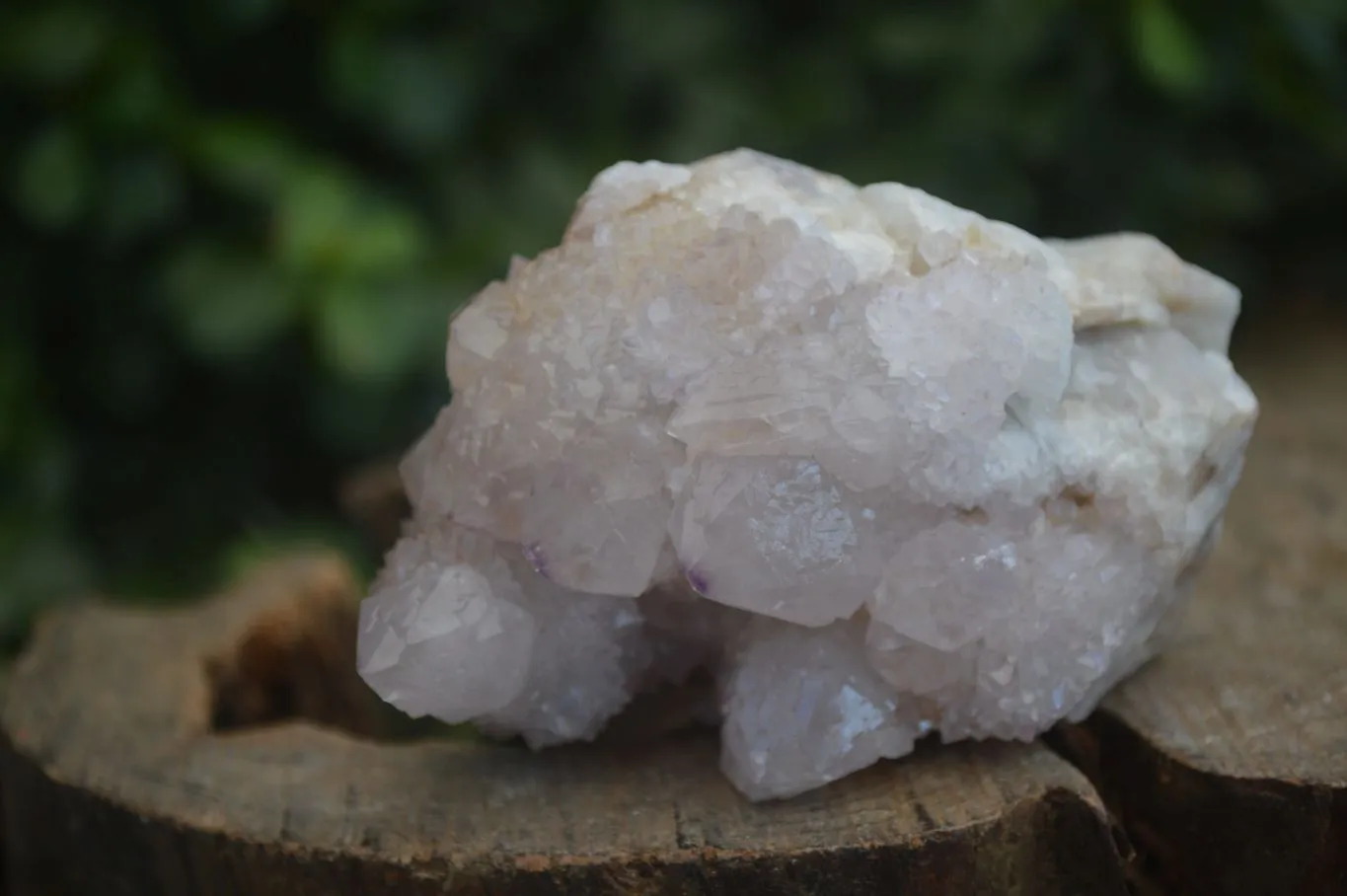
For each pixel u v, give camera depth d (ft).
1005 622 1.26
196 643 1.51
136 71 1.89
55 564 1.95
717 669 1.34
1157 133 2.18
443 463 1.30
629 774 1.31
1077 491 1.29
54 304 2.08
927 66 2.15
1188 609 1.43
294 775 1.34
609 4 2.11
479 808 1.29
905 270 1.29
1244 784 1.26
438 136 2.04
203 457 2.19
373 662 1.27
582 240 1.31
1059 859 1.27
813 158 2.18
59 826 1.35
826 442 1.24
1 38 1.87
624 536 1.25
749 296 1.26
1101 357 1.32
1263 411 1.86
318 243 1.85
